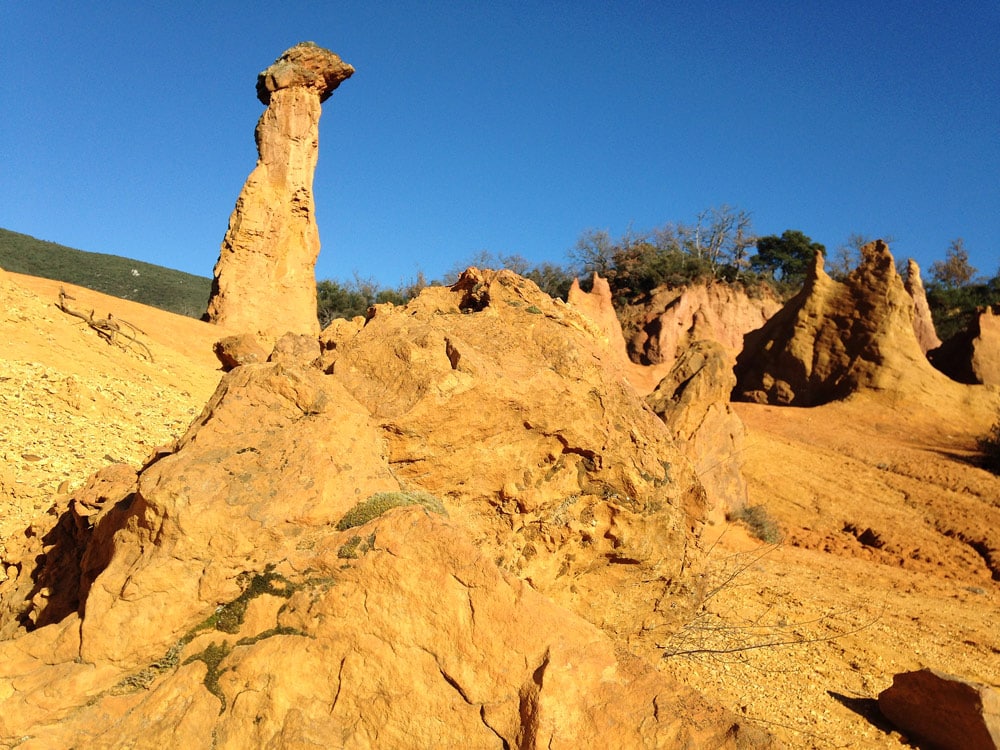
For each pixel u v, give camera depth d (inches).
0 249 3289.9
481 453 309.3
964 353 1910.7
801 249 3592.5
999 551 964.6
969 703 366.0
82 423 687.7
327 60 1787.6
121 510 266.7
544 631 220.4
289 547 237.1
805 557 861.8
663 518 337.7
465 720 211.8
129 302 1566.2
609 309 2239.2
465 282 400.2
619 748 207.8
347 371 316.2
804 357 1834.4
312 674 220.2
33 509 507.2
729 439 978.7
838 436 1497.3
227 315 1640.0
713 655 436.1
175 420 837.8
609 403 343.3
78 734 203.9
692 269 2849.4
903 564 916.6
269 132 1756.9
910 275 2586.1
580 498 327.6
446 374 301.3
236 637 227.0
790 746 341.4
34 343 862.5
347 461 260.2
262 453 250.5
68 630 224.5
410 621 222.8
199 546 227.5
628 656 232.7
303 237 1775.3
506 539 313.9
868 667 483.5
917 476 1289.4
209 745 209.0
